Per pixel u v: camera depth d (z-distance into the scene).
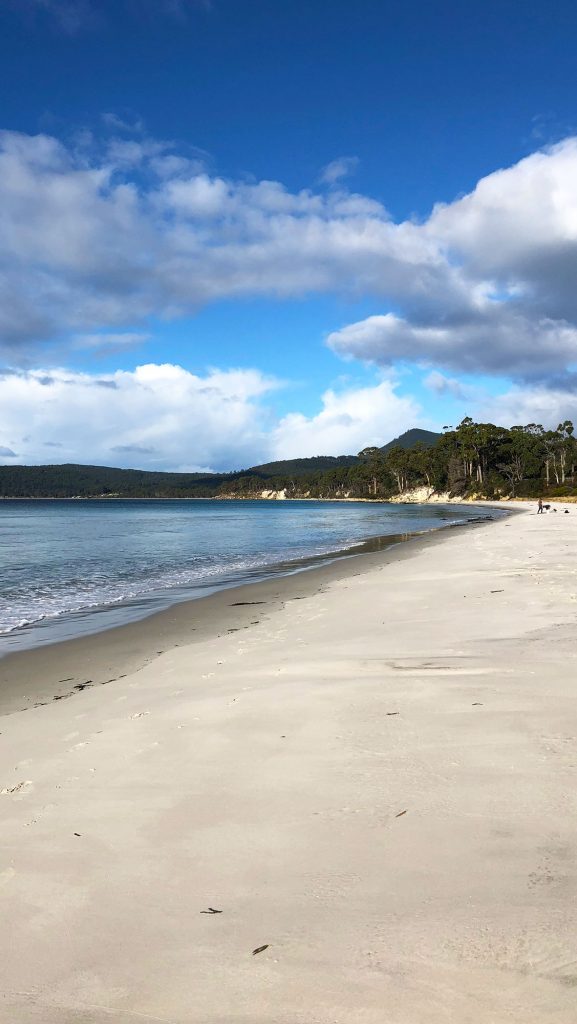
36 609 14.59
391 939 2.55
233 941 2.64
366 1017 2.17
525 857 3.09
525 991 2.21
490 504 121.81
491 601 12.00
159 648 10.34
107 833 3.71
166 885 3.12
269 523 63.44
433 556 23.66
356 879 3.02
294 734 5.19
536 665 6.96
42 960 2.63
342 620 11.33
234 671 7.93
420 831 3.42
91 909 2.97
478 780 4.02
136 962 2.58
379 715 5.54
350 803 3.84
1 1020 2.28
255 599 15.31
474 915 2.66
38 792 4.41
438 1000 2.21
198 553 29.91
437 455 169.12
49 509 131.50
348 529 50.59
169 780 4.43
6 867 3.39
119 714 6.40
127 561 26.19
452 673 6.87
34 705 7.34
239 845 3.45
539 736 4.74
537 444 145.62
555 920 2.58
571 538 28.95
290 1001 2.28
